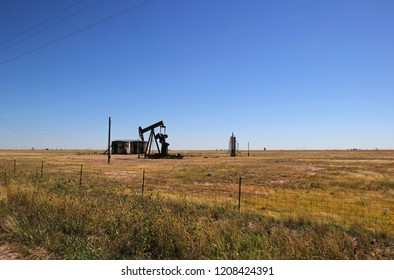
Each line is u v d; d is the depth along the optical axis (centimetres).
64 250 611
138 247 606
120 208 845
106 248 607
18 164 3847
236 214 1017
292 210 1232
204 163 4800
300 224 932
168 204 1130
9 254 600
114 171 3123
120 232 681
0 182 1345
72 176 2412
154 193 1584
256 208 1268
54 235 680
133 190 1658
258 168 3738
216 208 1091
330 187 2067
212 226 716
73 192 1262
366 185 2150
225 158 6969
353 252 645
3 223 754
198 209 1083
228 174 2964
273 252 597
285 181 2431
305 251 584
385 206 1343
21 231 682
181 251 586
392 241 775
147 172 3083
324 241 624
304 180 2494
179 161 5412
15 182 1341
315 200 1509
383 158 6981
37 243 650
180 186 2070
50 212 815
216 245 600
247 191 1870
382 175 2877
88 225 731
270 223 901
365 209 1270
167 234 627
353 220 1030
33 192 1049
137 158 6556
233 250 609
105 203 930
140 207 992
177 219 698
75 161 4934
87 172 2909
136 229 662
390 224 987
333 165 4388
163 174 2894
